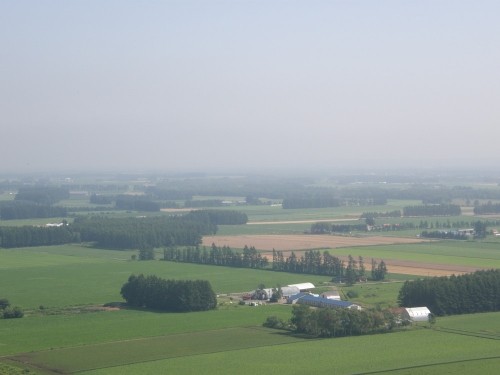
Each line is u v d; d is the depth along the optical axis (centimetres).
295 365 18400
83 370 18200
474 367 18138
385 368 18075
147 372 17925
